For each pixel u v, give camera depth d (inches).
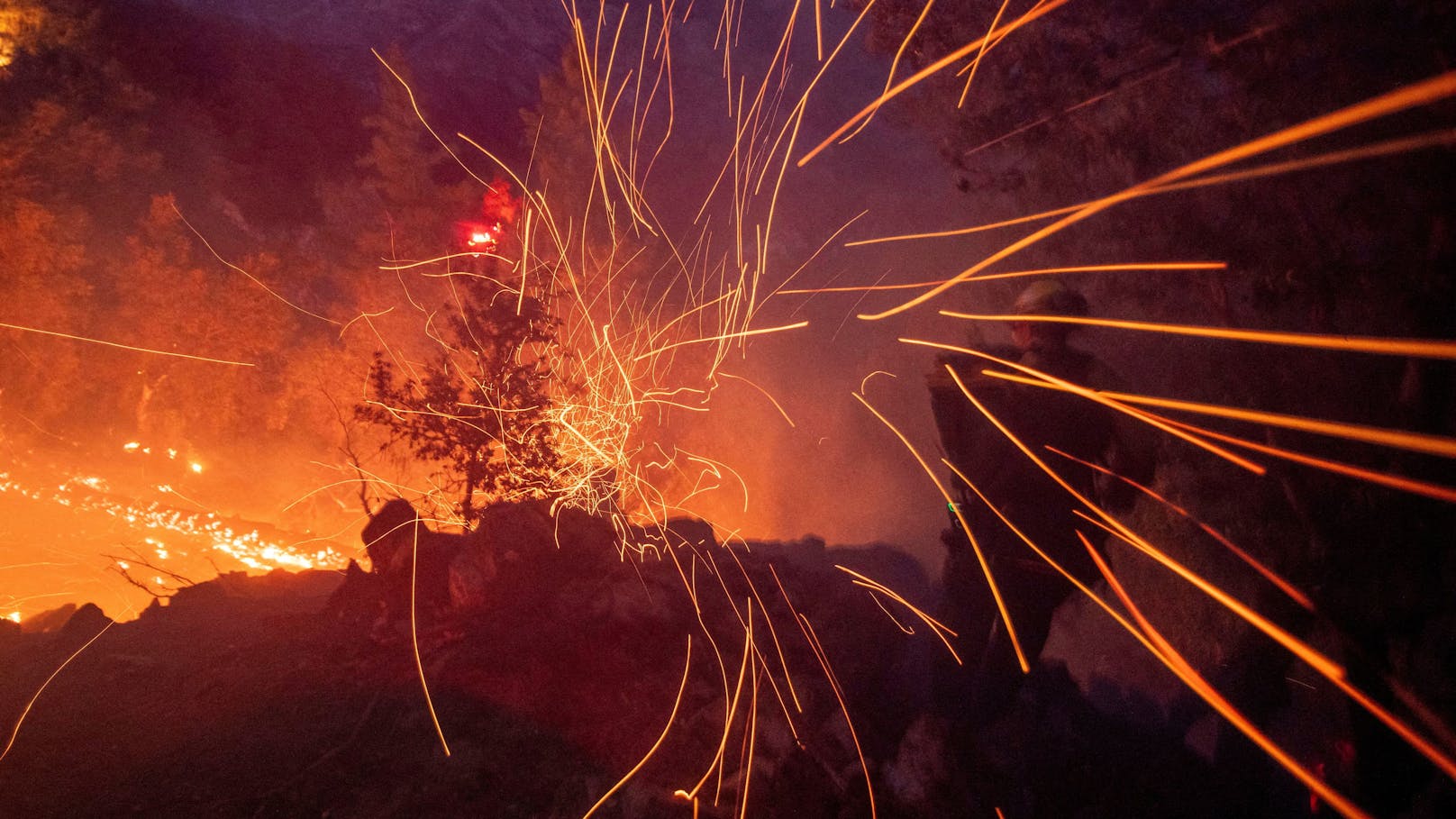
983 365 182.1
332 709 167.0
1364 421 178.2
